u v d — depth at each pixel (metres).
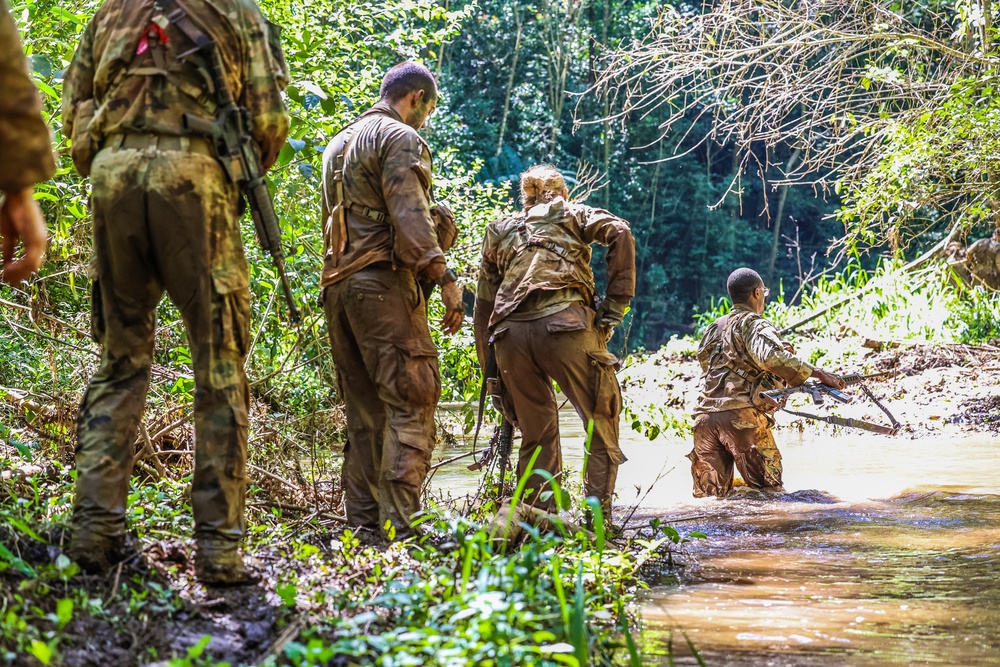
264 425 5.33
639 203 31.17
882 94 13.97
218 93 3.37
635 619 3.51
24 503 3.55
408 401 4.32
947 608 3.60
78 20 4.95
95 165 3.32
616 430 5.14
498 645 2.65
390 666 2.53
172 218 3.27
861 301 15.83
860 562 4.36
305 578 3.44
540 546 3.44
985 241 14.89
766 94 12.33
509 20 28.39
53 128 5.36
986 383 10.73
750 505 5.82
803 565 4.34
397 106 4.59
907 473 6.95
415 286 4.38
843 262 32.81
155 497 4.20
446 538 4.07
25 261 2.78
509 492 5.24
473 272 7.84
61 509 3.80
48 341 5.41
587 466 5.06
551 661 2.82
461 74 28.36
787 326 15.57
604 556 3.89
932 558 4.41
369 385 4.56
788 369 6.13
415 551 3.84
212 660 2.71
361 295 4.32
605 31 27.03
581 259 5.21
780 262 33.34
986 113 11.41
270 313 6.28
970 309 13.95
